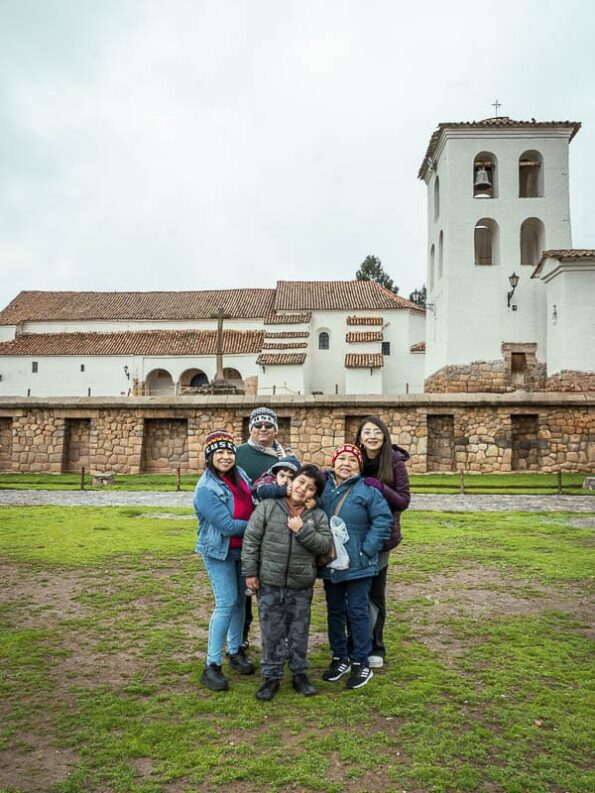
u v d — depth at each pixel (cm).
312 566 511
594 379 2667
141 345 5159
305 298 5300
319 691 511
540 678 535
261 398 2175
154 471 2258
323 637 651
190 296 5766
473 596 773
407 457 590
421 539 1096
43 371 5184
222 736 438
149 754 413
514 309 3108
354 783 382
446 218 3194
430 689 508
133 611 712
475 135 3184
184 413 2223
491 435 2097
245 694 504
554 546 1042
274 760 405
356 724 454
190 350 5016
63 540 1073
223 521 523
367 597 532
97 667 557
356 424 2166
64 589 795
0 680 528
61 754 414
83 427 2298
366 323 5025
